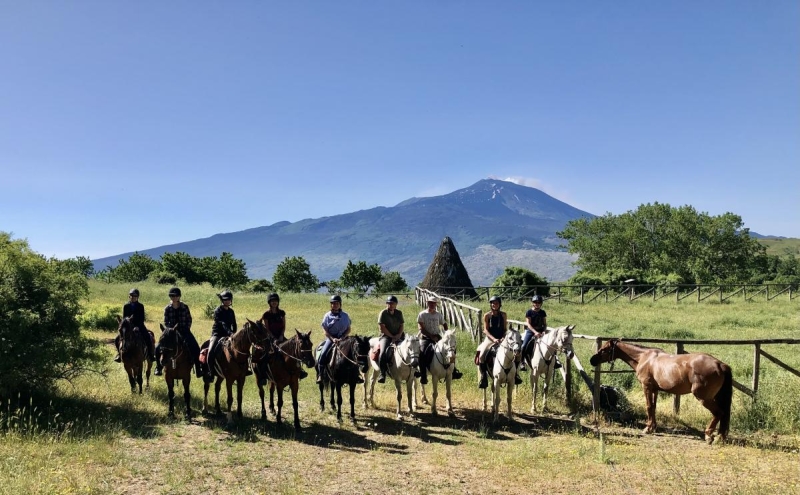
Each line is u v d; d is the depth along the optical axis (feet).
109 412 37.68
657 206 216.54
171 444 32.60
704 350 64.80
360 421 39.86
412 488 26.81
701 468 29.04
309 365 35.70
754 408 36.96
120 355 43.29
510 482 27.58
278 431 36.37
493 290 141.79
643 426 38.55
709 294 140.87
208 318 100.42
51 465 27.32
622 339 39.22
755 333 75.77
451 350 38.70
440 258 144.36
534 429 38.01
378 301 140.77
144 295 131.44
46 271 38.27
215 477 27.37
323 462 30.55
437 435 36.60
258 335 34.83
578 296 139.03
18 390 36.55
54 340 36.06
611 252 217.97
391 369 40.55
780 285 144.66
